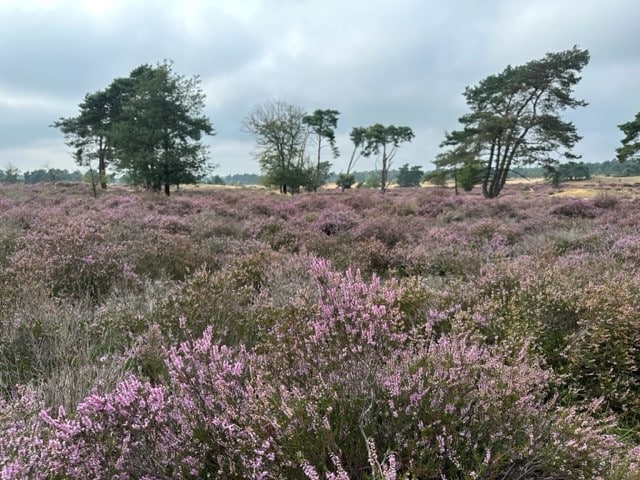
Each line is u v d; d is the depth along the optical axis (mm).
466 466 1918
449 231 11117
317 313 2824
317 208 18047
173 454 1888
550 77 35438
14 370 3238
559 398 3041
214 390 2094
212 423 1931
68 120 55688
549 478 2023
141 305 4469
